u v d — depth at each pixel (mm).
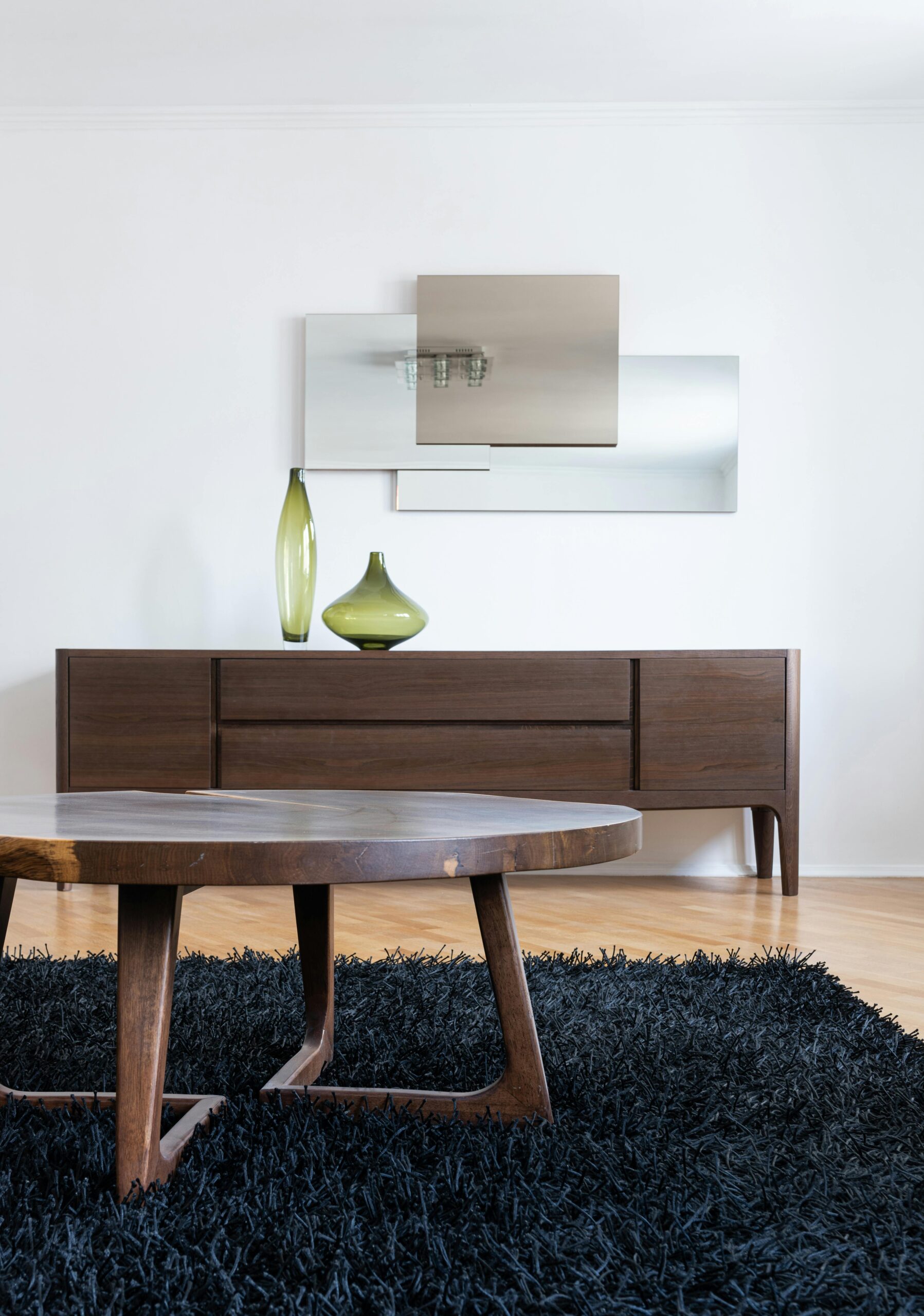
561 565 3459
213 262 3484
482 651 3006
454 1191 966
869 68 3283
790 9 2986
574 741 3012
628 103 3465
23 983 1830
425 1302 799
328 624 3160
